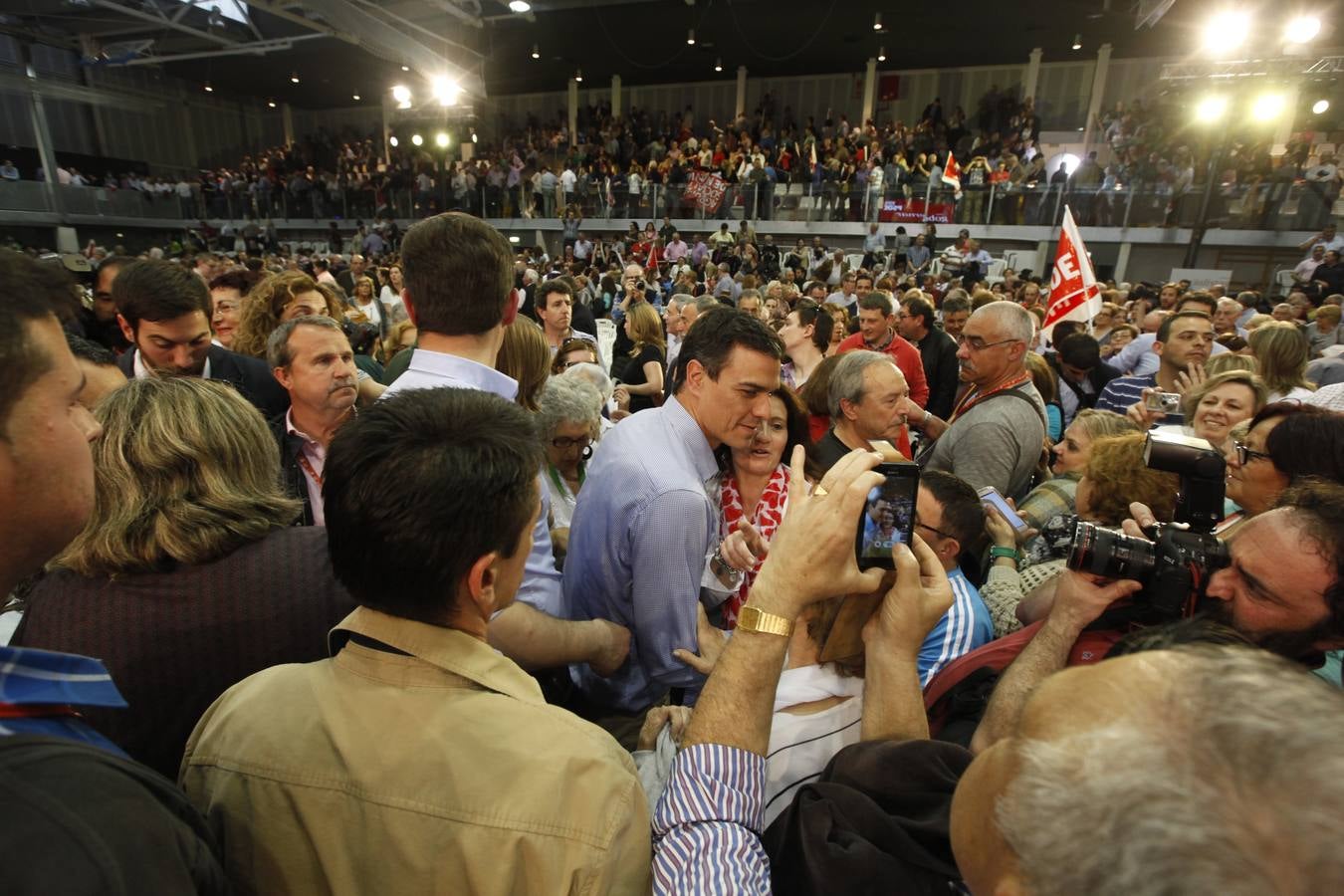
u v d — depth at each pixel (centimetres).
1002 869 42
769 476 158
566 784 60
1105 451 151
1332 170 1127
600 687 147
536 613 120
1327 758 32
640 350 441
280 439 160
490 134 2303
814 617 94
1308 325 589
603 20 1491
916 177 1370
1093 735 38
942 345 429
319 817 59
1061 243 443
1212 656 40
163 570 85
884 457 84
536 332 196
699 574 127
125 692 83
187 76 2017
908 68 1867
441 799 58
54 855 36
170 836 44
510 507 66
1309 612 83
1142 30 1404
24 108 1867
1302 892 29
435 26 1529
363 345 400
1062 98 1764
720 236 1390
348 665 66
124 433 88
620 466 132
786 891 76
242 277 328
